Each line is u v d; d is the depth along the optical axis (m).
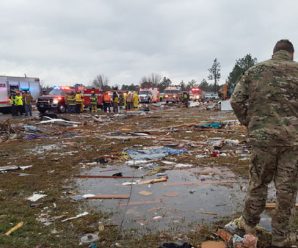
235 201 6.88
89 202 7.00
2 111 36.41
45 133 18.61
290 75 4.66
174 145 13.54
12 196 7.52
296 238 5.05
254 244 4.76
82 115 32.03
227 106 37.16
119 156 11.55
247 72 4.86
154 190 7.71
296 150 4.65
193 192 7.50
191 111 37.16
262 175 4.83
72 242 5.27
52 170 9.83
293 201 4.81
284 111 4.62
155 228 5.69
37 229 5.73
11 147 14.20
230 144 13.34
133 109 41.88
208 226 5.70
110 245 5.15
